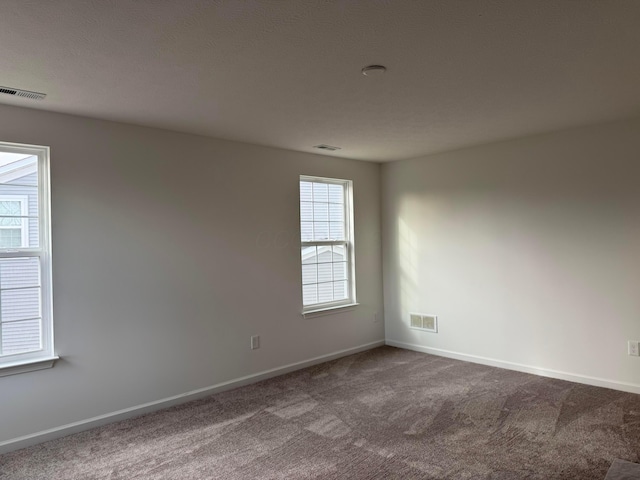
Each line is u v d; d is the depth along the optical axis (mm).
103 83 2615
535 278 4293
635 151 3686
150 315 3600
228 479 2529
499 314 4562
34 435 3008
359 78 2627
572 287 4055
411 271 5355
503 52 2301
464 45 2205
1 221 2990
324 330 4969
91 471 2648
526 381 4102
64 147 3184
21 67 2352
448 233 4969
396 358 5012
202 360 3920
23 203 3078
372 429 3150
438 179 5043
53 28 1926
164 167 3707
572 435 2980
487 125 3809
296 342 4688
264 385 4199
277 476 2549
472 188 4738
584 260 3979
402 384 4113
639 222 3682
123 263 3457
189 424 3311
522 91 2930
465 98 3049
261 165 4418
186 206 3836
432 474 2533
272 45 2156
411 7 1819
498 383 4070
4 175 3008
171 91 2781
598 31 2078
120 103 2992
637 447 2793
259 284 4367
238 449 2895
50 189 3115
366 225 5480
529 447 2828
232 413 3512
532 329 4328
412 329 5375
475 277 4750
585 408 3432
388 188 5582
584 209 3967
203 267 3941
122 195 3459
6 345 2986
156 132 3666
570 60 2422
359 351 5344
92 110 3131
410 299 5379
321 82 2680
